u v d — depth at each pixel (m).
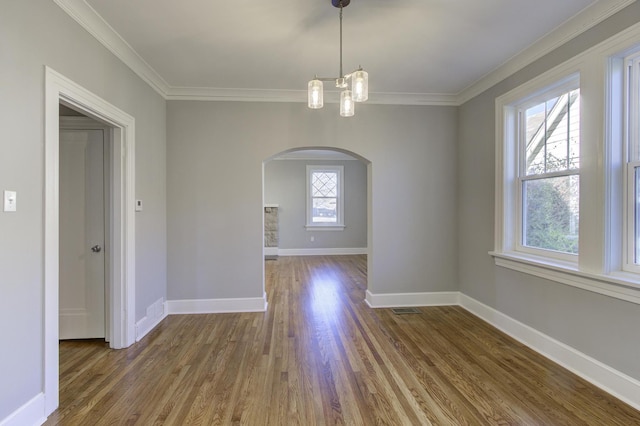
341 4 1.96
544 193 2.64
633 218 1.96
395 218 3.68
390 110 3.64
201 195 3.46
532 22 2.19
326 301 3.91
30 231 1.65
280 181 7.61
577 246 2.35
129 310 2.65
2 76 1.48
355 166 7.74
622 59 1.99
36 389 1.69
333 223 7.71
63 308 2.74
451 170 3.72
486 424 1.70
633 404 1.83
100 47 2.24
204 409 1.83
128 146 2.62
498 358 2.43
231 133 3.48
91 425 1.69
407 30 2.29
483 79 3.16
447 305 3.73
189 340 2.77
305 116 3.55
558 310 2.35
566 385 2.05
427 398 1.93
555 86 2.44
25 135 1.61
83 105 2.06
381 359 2.42
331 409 1.83
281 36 2.37
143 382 2.11
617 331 1.93
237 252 3.51
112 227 2.62
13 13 1.53
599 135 2.02
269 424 1.70
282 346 2.65
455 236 3.74
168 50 2.56
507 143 2.93
